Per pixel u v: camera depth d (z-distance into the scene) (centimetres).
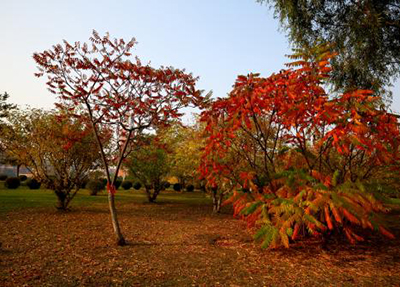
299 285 385
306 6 838
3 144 1087
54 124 1007
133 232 716
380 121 497
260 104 493
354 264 476
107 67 568
